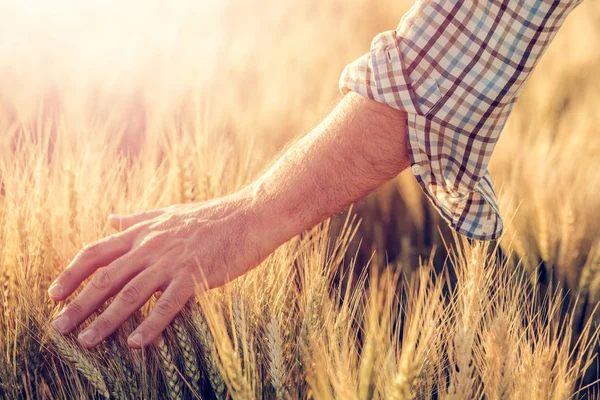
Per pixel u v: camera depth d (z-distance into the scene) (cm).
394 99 105
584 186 147
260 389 107
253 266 110
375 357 101
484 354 112
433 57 104
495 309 115
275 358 107
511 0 102
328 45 233
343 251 125
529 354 110
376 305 101
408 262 138
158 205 131
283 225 109
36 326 114
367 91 106
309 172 109
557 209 143
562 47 220
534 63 104
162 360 112
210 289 110
